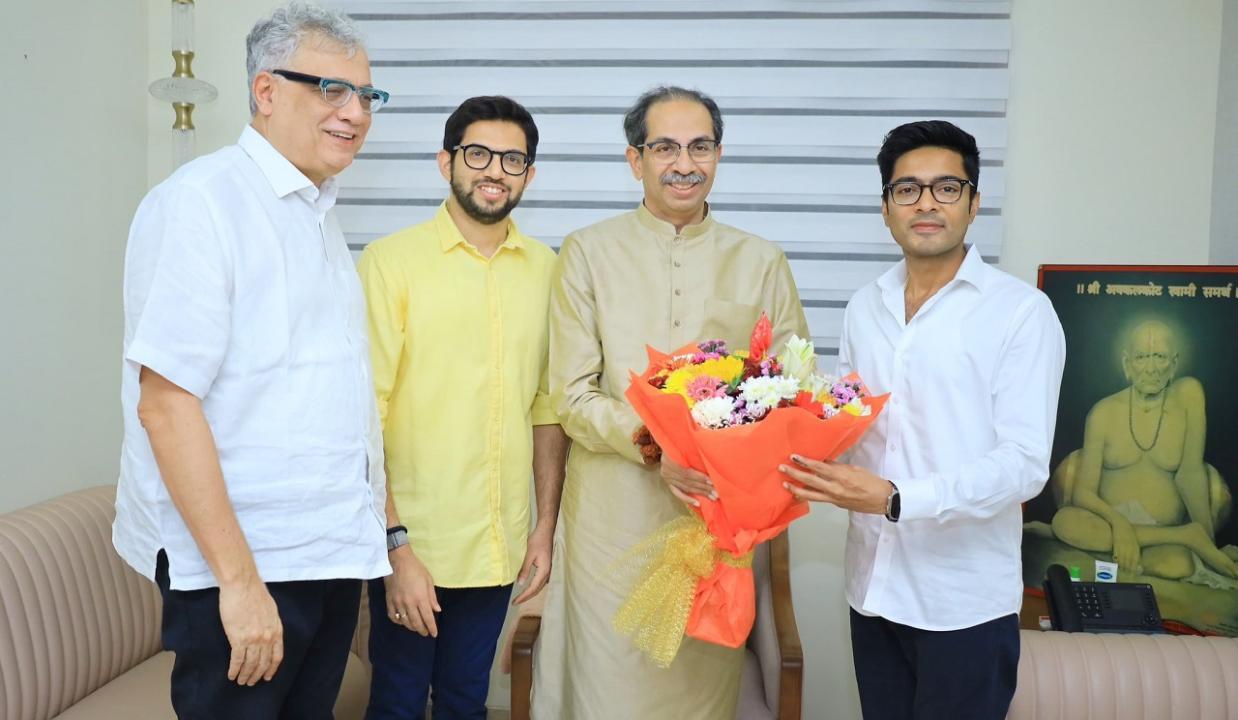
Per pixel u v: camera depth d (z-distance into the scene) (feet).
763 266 7.16
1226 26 9.39
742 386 5.67
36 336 8.57
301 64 5.13
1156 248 9.67
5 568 7.06
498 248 7.22
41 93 8.58
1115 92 9.61
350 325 5.56
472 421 6.99
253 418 5.00
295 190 5.29
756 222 9.83
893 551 6.25
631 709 6.86
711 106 6.88
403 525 6.98
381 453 5.86
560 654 7.34
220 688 5.04
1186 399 8.23
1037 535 8.66
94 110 9.34
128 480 5.12
